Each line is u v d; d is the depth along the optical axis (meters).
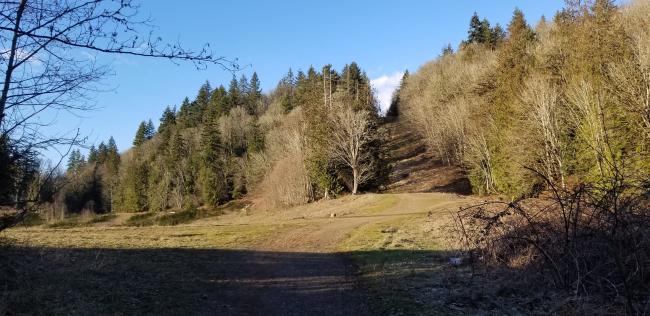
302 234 22.61
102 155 101.56
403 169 69.50
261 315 8.49
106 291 8.80
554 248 9.11
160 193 75.69
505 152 38.91
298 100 85.31
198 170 75.12
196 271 12.44
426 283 10.19
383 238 18.98
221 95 101.81
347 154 46.66
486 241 11.21
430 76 89.56
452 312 7.96
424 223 23.12
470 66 70.88
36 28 4.45
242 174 71.06
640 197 8.02
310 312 8.67
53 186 6.57
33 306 7.14
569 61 36.62
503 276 9.83
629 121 24.08
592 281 8.27
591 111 25.98
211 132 75.75
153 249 16.45
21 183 6.29
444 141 66.19
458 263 11.77
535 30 62.56
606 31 31.69
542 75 38.44
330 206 40.22
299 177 48.25
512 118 38.41
